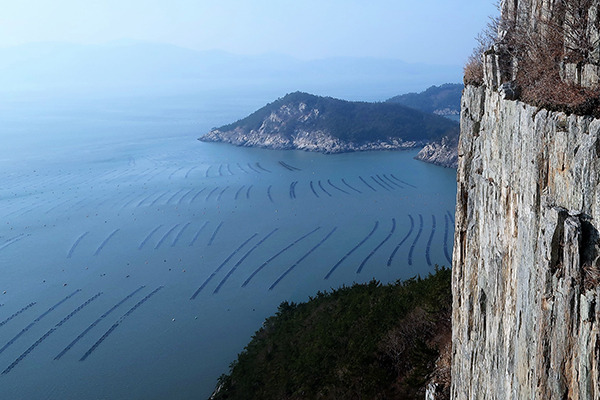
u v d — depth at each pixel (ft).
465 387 77.82
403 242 402.31
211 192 587.68
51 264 375.86
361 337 168.66
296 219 473.26
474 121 78.07
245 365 206.80
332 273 350.64
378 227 440.45
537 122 48.96
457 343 86.99
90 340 273.75
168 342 270.67
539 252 46.70
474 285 75.00
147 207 526.16
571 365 41.78
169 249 403.34
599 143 39.75
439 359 132.26
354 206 511.81
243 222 468.75
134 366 249.75
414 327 153.79
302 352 186.50
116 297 322.14
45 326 288.92
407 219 461.37
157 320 293.43
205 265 369.30
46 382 239.50
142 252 397.80
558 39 55.01
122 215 497.87
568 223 41.39
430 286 166.09
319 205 520.83
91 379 240.53
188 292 327.88
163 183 637.71
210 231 444.55
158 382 237.45
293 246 402.11
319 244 404.16
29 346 269.23
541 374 46.03
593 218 40.29
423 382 128.88
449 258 368.48
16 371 248.52
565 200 43.98
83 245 414.82
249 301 314.55
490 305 65.26
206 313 300.20
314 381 164.55
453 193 554.87
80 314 302.25
